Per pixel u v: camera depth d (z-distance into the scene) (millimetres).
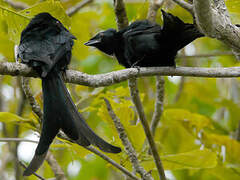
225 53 15023
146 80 15492
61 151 14008
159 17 13828
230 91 17812
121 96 11945
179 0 9062
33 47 8664
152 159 11250
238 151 13477
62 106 8047
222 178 13359
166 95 15344
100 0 18484
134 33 10836
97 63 17281
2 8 10234
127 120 11188
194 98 18812
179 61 15547
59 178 11703
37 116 10352
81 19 16766
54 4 10422
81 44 11961
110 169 16547
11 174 16188
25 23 10359
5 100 16688
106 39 11789
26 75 8359
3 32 12305
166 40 10211
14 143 14062
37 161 7613
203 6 8250
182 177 15773
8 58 12352
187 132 14438
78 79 8898
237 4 10117
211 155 11438
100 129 13922
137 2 17750
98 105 13570
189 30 9742
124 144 10203
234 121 16797
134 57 10977
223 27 8953
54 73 8492
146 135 10297
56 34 9281
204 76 9531
